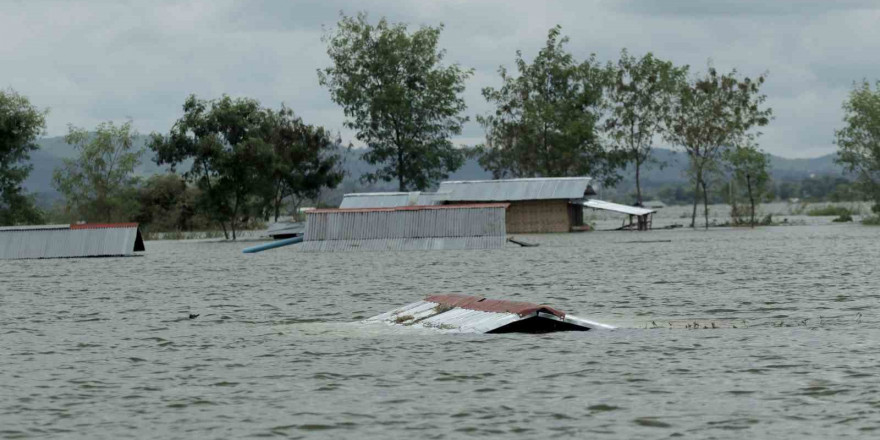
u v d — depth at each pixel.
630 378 65.12
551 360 72.12
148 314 111.88
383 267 186.62
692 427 52.53
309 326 95.81
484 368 69.62
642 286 134.75
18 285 158.88
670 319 96.94
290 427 54.09
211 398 61.66
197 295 135.00
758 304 108.88
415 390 62.88
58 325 101.69
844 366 67.25
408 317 97.56
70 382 67.50
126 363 75.38
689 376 65.44
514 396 60.50
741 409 56.03
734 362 69.94
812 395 58.84
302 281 156.62
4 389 65.06
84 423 55.62
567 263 186.75
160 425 55.00
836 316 96.00
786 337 81.19
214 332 93.44
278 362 74.38
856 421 52.66
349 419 55.59
